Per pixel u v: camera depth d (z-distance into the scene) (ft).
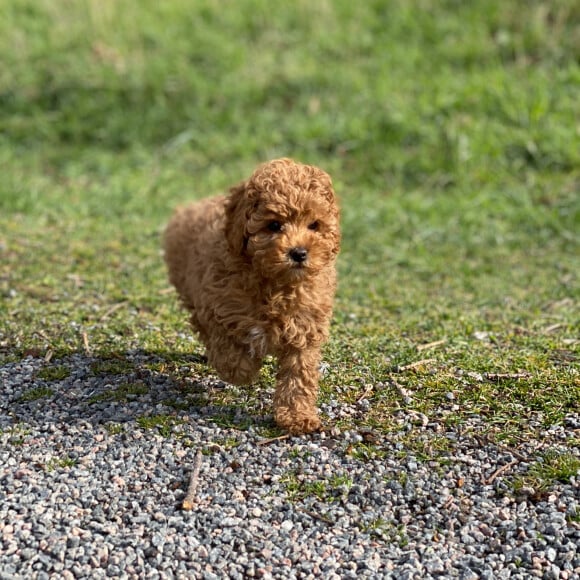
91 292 33.76
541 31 58.44
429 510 20.10
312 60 60.54
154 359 27.25
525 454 21.95
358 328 30.60
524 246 41.37
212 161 52.60
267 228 22.02
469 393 24.71
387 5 65.10
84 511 19.74
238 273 22.52
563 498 20.29
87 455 21.84
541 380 25.23
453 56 58.54
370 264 39.22
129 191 47.70
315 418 22.99
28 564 18.04
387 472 21.35
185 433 22.86
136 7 67.82
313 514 19.88
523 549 18.81
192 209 27.76
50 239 40.09
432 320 31.83
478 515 19.94
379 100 54.95
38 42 63.77
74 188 48.67
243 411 24.13
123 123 56.29
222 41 63.26
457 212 44.47
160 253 38.88
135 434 22.76
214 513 19.75
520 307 33.65
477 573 18.30
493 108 52.37
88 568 18.01
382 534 19.33
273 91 58.34
